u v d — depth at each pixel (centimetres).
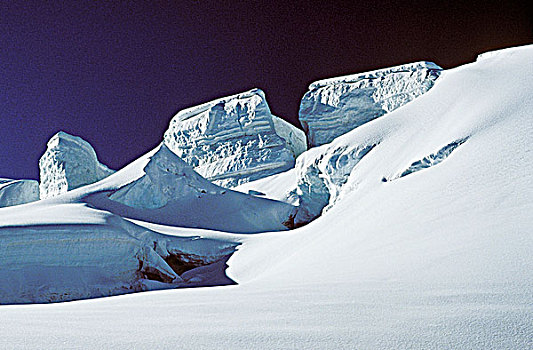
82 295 957
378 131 1209
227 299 249
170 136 4247
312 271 393
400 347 122
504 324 134
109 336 145
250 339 138
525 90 735
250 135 3741
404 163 821
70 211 1323
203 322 172
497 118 680
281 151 3534
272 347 128
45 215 1220
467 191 463
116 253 1123
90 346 130
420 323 146
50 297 912
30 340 136
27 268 944
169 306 229
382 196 666
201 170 3828
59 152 3506
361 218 613
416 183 617
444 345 121
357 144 1216
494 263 233
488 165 512
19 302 866
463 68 1331
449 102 1022
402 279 246
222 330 153
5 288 874
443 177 561
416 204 509
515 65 1000
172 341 137
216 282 891
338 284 264
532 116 602
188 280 1072
